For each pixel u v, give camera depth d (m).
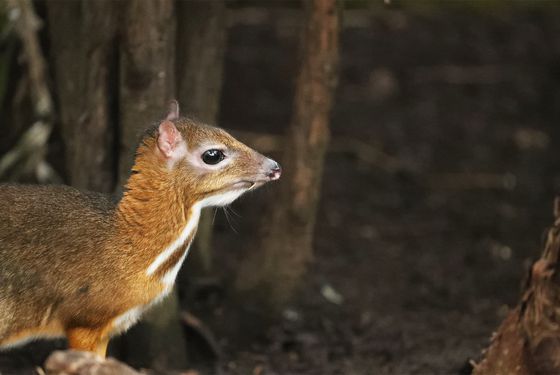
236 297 12.36
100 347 9.09
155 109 10.23
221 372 11.27
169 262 8.98
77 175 10.77
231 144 9.06
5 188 9.05
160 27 10.01
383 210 16.42
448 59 21.58
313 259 14.61
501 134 19.06
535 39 22.62
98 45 10.33
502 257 15.05
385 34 22.36
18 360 10.95
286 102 19.34
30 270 8.74
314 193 12.01
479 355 10.14
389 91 20.27
